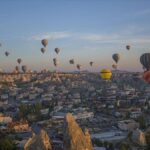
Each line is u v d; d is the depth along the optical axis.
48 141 174.25
